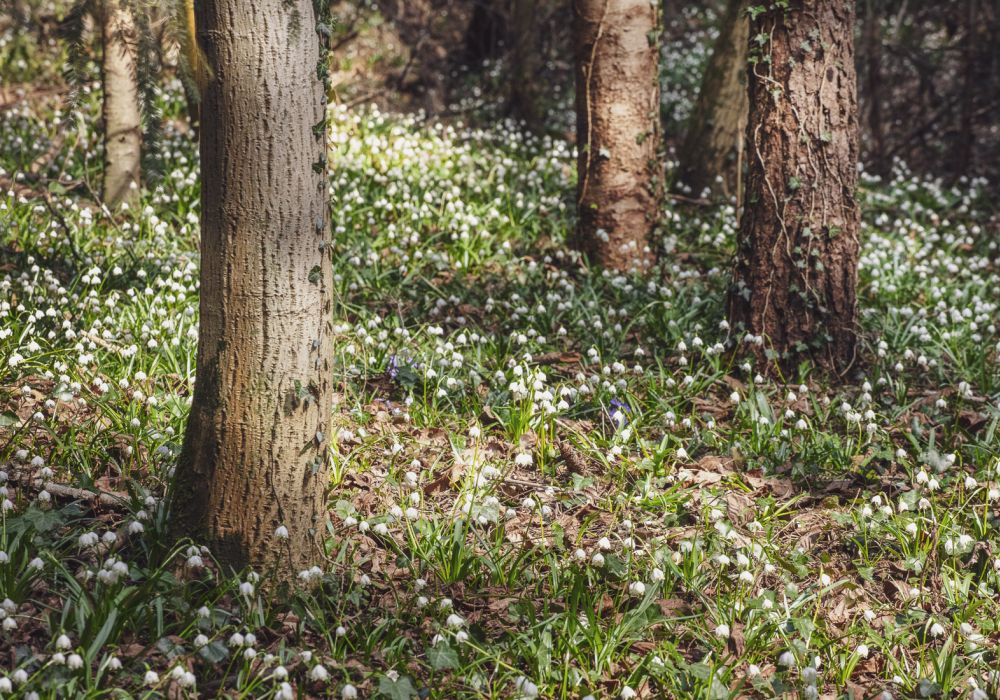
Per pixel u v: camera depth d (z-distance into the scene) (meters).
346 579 4.18
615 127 8.11
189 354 5.88
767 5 6.30
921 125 14.28
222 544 3.96
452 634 3.74
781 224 6.41
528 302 7.42
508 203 8.91
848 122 6.36
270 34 3.65
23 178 9.05
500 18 16.14
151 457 4.79
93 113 10.96
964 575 4.48
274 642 3.75
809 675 3.61
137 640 3.63
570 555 4.46
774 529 4.81
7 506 4.16
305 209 3.81
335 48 14.50
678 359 6.59
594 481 5.17
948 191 11.86
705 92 10.66
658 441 5.61
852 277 6.53
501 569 4.27
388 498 4.84
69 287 6.80
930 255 9.67
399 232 8.53
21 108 11.06
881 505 4.98
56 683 3.25
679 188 10.80
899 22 13.88
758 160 6.46
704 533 4.62
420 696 3.56
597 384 6.06
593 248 8.37
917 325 7.35
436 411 5.72
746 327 6.61
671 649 3.81
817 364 6.53
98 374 5.62
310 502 4.03
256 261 3.77
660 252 8.53
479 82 15.57
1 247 7.32
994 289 8.54
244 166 3.71
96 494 4.50
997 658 3.95
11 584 3.72
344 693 3.39
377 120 11.38
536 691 3.45
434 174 9.88
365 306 7.19
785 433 5.66
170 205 8.66
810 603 4.25
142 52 3.33
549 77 16.28
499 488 5.04
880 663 3.96
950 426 5.88
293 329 3.85
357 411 5.46
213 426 3.91
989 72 13.70
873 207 10.89
